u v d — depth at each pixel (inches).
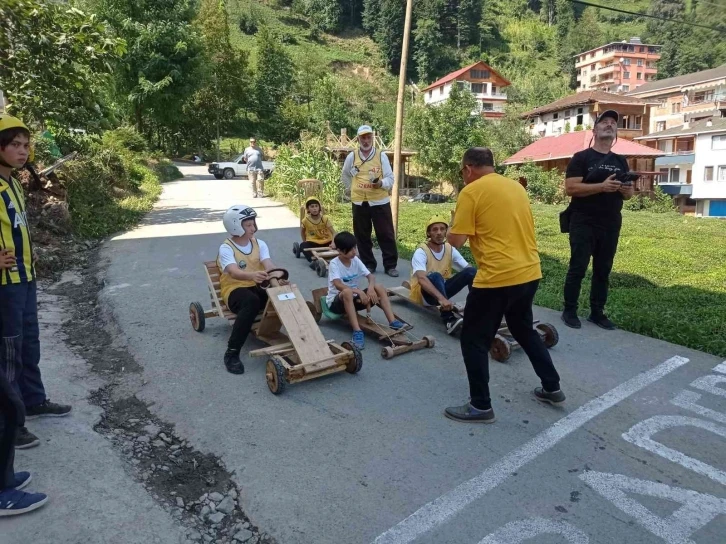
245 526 126.0
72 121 437.4
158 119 1200.8
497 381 197.0
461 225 160.4
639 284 343.0
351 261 234.5
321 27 3737.7
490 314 160.1
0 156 141.4
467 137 1348.4
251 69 2276.1
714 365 212.5
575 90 3627.0
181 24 1133.7
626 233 570.9
